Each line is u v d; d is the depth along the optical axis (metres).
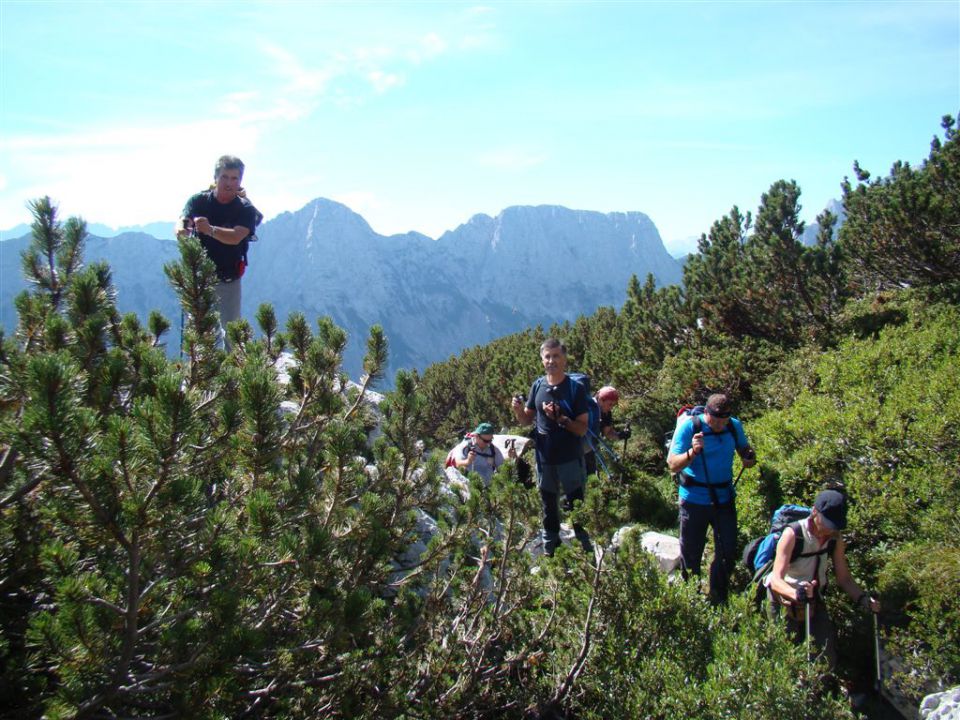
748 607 4.92
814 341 12.43
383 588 4.84
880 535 6.09
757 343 13.02
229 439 3.51
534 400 7.18
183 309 4.91
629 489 9.12
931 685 4.57
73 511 2.90
